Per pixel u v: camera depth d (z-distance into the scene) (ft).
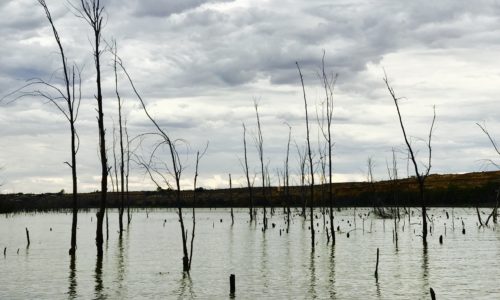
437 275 88.89
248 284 81.76
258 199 504.84
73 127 106.01
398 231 189.78
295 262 106.63
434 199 388.98
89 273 93.56
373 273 91.50
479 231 183.42
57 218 338.54
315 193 442.50
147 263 106.93
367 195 409.69
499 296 71.82
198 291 76.59
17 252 126.21
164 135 85.87
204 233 192.34
